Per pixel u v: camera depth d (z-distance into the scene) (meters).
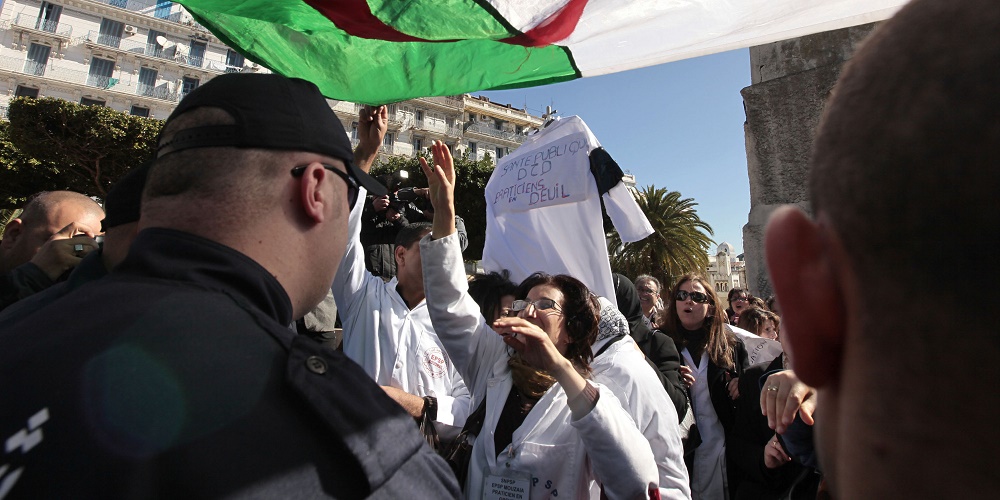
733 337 2.94
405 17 1.40
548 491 1.50
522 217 3.17
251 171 0.72
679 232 18.98
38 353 0.53
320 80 1.65
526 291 1.98
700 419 2.66
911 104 0.27
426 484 0.63
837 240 0.33
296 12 1.44
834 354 0.37
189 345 0.54
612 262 19.83
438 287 1.91
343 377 0.63
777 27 1.44
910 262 0.27
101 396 0.48
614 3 1.42
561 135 3.11
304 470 0.53
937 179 0.25
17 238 1.77
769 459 1.67
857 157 0.30
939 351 0.26
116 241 1.08
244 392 0.53
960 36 0.27
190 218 0.70
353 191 0.90
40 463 0.45
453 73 1.68
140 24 32.16
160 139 0.79
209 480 0.47
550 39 1.49
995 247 0.23
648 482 1.42
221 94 0.75
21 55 29.05
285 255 0.74
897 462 0.28
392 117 38.66
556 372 1.46
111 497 0.43
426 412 1.92
